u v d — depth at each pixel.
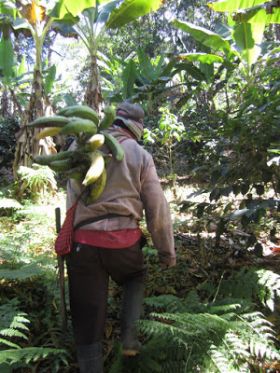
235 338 2.27
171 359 2.23
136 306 2.29
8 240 3.64
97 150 2.15
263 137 3.34
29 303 3.02
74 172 2.14
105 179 2.14
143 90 8.92
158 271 3.47
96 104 8.95
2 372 2.11
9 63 11.38
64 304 2.55
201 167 3.87
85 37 8.80
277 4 5.01
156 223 2.30
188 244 4.18
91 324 2.19
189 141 7.31
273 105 3.15
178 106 8.93
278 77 4.23
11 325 2.30
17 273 2.90
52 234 4.34
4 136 11.70
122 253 2.21
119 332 2.73
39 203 6.10
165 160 9.33
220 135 3.72
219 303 2.70
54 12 6.50
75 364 2.41
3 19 8.18
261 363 2.38
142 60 10.73
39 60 7.23
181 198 6.50
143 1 7.02
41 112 7.14
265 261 3.79
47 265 3.23
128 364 2.32
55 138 7.64
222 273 3.48
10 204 4.99
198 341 2.23
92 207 2.19
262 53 8.33
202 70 8.59
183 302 2.73
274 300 2.95
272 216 4.66
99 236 2.18
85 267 2.19
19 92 14.07
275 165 3.37
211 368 2.11
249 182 3.51
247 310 2.69
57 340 2.53
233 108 4.79
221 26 8.73
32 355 2.02
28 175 5.98
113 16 7.24
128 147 2.28
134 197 2.26
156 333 2.25
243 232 4.42
